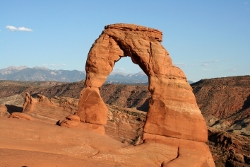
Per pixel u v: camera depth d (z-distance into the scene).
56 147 22.75
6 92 198.50
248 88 151.25
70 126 30.66
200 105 150.12
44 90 192.75
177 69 29.39
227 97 149.00
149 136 28.75
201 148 28.00
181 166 25.23
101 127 31.88
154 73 29.17
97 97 31.83
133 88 178.38
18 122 26.09
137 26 29.98
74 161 20.36
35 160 18.95
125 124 68.44
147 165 24.25
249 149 61.50
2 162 17.62
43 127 25.84
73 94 171.12
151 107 29.08
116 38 30.67
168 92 28.83
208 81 175.88
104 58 31.19
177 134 28.23
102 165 20.92
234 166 54.56
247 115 126.12
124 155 24.25
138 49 29.56
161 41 30.47
